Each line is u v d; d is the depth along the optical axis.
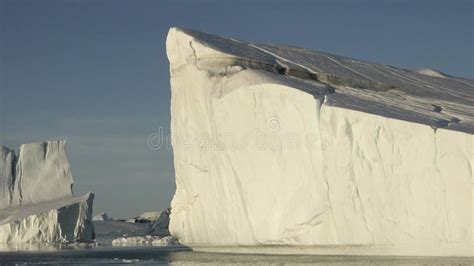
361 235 60.97
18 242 118.62
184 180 77.06
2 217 126.19
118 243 120.69
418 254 58.16
